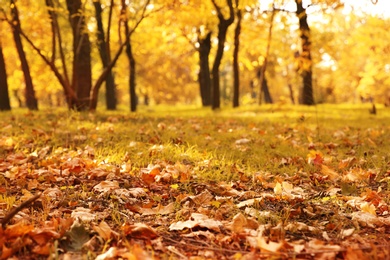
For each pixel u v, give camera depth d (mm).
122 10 13539
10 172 4945
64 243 2811
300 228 3188
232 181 4781
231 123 10930
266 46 20938
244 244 2920
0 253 2623
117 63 24688
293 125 10242
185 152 6281
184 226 3154
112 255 2549
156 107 31578
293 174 5195
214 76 19125
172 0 12031
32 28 14070
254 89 47844
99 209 3670
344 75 29516
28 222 3174
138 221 3430
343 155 6344
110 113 12555
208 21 17203
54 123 9156
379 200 3898
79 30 14336
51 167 5230
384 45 16844
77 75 14648
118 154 5930
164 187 4465
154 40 21000
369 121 12312
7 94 17156
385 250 2684
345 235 3086
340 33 18797
